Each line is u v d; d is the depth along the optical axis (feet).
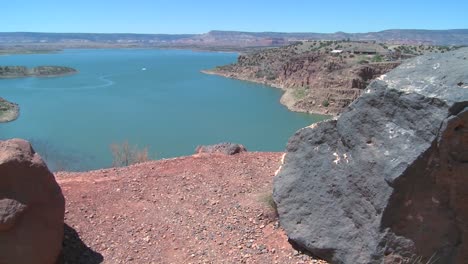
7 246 20.58
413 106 20.56
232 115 294.46
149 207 30.42
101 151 169.37
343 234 22.52
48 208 22.18
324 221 23.44
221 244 25.80
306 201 24.44
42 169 22.34
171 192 32.83
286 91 419.74
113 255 25.02
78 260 24.50
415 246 20.72
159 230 27.50
